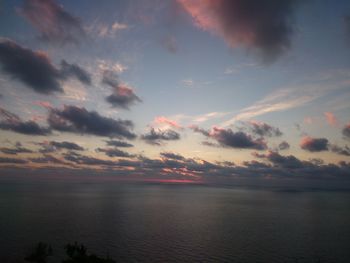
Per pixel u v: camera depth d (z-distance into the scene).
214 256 98.06
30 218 158.00
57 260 83.19
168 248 106.00
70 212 189.50
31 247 96.12
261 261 94.12
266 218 186.38
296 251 105.62
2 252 89.25
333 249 108.69
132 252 99.81
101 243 109.44
